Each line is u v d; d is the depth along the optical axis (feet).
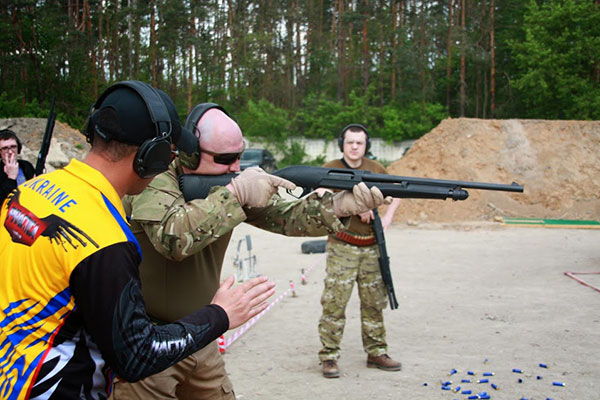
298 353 16.39
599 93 105.91
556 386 13.19
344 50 164.66
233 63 160.04
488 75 155.02
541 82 110.52
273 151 131.54
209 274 7.83
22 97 99.45
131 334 4.65
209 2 137.69
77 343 4.91
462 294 23.31
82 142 65.26
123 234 4.99
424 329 18.49
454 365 14.92
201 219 6.20
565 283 24.98
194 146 6.49
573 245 36.40
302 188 8.32
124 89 5.38
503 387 13.19
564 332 17.65
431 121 142.51
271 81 172.65
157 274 7.36
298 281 26.45
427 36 158.40
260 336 18.22
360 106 137.69
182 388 7.86
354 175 7.98
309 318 20.21
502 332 17.85
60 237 4.74
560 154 54.49
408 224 48.08
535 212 50.88
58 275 4.73
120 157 5.30
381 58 155.63
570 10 108.27
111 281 4.65
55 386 4.81
